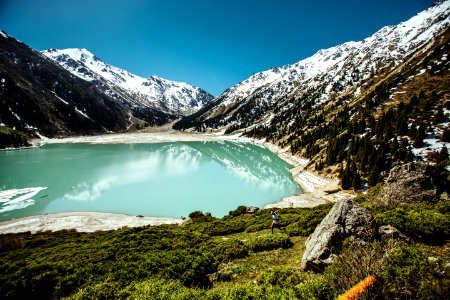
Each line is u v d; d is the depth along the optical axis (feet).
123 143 575.38
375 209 64.08
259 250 60.03
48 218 155.94
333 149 257.14
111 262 51.90
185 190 220.84
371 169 208.64
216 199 200.44
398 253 26.63
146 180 250.16
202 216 141.28
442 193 63.36
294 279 35.35
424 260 25.38
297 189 228.84
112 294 36.37
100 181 243.60
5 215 165.58
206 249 65.26
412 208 59.82
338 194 191.42
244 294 31.55
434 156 192.34
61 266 48.78
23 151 439.63
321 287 27.91
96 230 136.67
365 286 23.99
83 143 570.46
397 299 22.75
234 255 58.03
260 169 318.04
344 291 25.70
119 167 304.91
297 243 59.88
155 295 34.27
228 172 293.23
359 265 26.43
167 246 70.18
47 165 311.88
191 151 467.11
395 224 43.68
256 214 127.44
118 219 155.02
